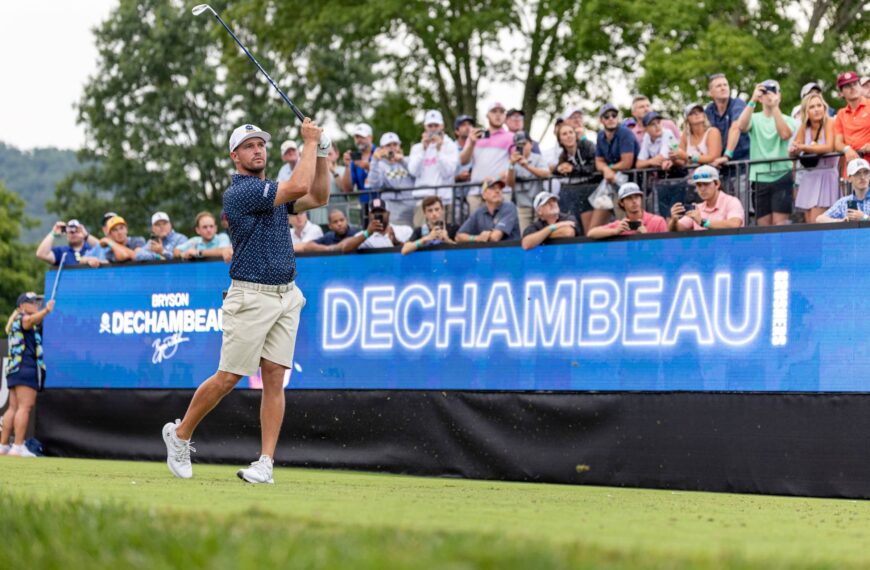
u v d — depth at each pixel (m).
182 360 13.78
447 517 5.55
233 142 8.32
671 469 10.68
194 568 3.40
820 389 10.04
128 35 47.25
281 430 12.91
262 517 4.88
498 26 29.84
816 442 10.02
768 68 23.81
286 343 8.45
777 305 10.26
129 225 45.75
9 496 5.47
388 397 12.26
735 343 10.44
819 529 5.84
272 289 8.33
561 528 5.20
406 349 12.17
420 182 13.33
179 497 6.49
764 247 10.34
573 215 12.00
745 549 4.51
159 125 45.75
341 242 12.97
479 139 13.38
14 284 53.75
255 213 8.25
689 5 24.45
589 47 28.16
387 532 4.33
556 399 11.30
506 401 11.57
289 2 31.58
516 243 11.59
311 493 7.31
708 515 6.52
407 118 32.66
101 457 14.34
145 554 3.68
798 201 10.77
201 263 13.69
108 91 46.78
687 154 11.89
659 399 10.77
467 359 11.82
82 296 14.62
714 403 10.52
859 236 9.96
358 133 14.34
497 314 11.66
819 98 11.20
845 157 10.58
